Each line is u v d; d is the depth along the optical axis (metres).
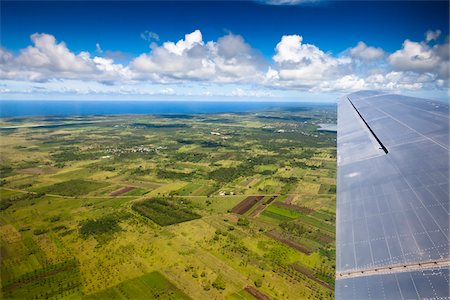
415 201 15.48
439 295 9.91
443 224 13.23
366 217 15.33
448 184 16.36
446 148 22.03
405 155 22.53
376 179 19.53
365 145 28.17
